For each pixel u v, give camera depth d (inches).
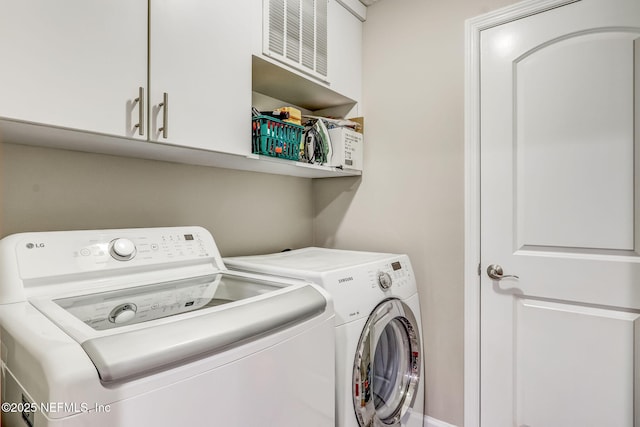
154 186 55.8
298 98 76.8
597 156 54.6
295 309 36.4
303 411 37.4
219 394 28.6
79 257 39.2
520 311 61.3
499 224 63.0
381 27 77.7
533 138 60.0
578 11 55.9
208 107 45.9
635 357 52.1
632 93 52.2
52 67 32.5
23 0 30.9
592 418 54.9
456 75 67.7
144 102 39.3
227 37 48.4
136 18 38.6
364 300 51.5
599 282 54.6
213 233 64.9
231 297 38.5
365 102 80.0
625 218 52.7
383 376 62.1
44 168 44.3
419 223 72.3
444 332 68.9
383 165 77.3
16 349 25.5
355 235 81.5
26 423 23.6
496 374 63.3
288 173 76.3
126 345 24.2
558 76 57.7
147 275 44.3
